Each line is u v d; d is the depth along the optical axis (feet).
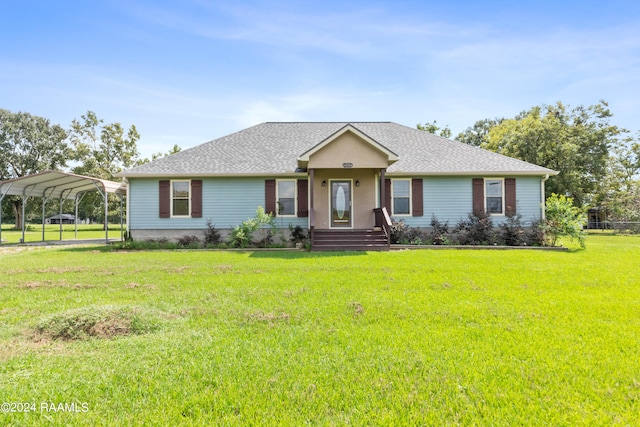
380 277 25.89
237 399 9.42
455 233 53.67
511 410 8.93
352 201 54.54
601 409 8.92
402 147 60.75
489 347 12.84
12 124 153.79
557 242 54.70
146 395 9.69
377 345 13.07
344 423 8.41
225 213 54.13
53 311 17.48
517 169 53.83
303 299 19.52
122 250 48.21
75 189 71.00
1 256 41.27
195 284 23.61
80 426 8.32
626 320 15.98
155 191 53.88
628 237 78.02
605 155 100.42
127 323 15.06
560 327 15.01
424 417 8.61
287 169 53.83
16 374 10.90
